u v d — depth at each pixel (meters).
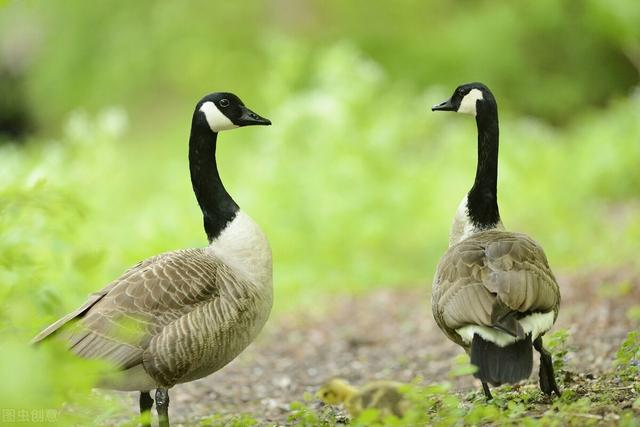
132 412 8.76
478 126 7.91
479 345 6.29
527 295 6.33
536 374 8.62
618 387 7.23
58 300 8.27
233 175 21.66
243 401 9.55
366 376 10.29
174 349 6.71
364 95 21.84
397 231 18.62
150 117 28.00
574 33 29.83
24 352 4.59
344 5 29.41
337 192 18.53
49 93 29.53
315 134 20.08
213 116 7.73
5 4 7.94
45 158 17.89
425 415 6.52
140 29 28.72
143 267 7.07
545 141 23.41
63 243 9.43
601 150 21.84
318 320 13.51
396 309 13.61
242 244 7.49
